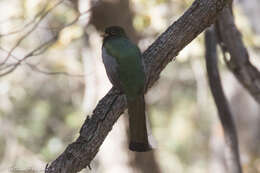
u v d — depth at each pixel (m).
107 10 13.70
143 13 14.20
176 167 22.59
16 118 21.16
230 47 9.83
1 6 14.84
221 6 7.00
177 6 14.81
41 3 14.27
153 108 23.70
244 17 14.36
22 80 19.86
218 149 15.88
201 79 20.09
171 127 23.44
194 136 23.56
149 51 7.07
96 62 15.13
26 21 14.74
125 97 6.70
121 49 6.88
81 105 21.69
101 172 17.73
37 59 18.12
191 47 14.58
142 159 15.63
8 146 19.86
